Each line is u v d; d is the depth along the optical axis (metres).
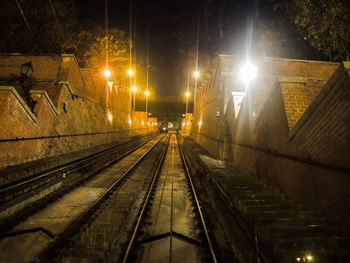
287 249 3.65
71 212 7.01
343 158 4.39
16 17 17.33
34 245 5.25
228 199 7.31
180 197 8.91
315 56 17.56
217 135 15.46
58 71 13.88
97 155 15.22
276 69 14.86
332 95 4.64
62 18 19.78
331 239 3.93
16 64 14.07
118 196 8.57
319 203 5.05
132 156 18.88
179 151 24.00
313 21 12.37
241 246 4.95
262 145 8.16
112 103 25.11
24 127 9.23
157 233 6.01
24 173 7.40
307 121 5.44
